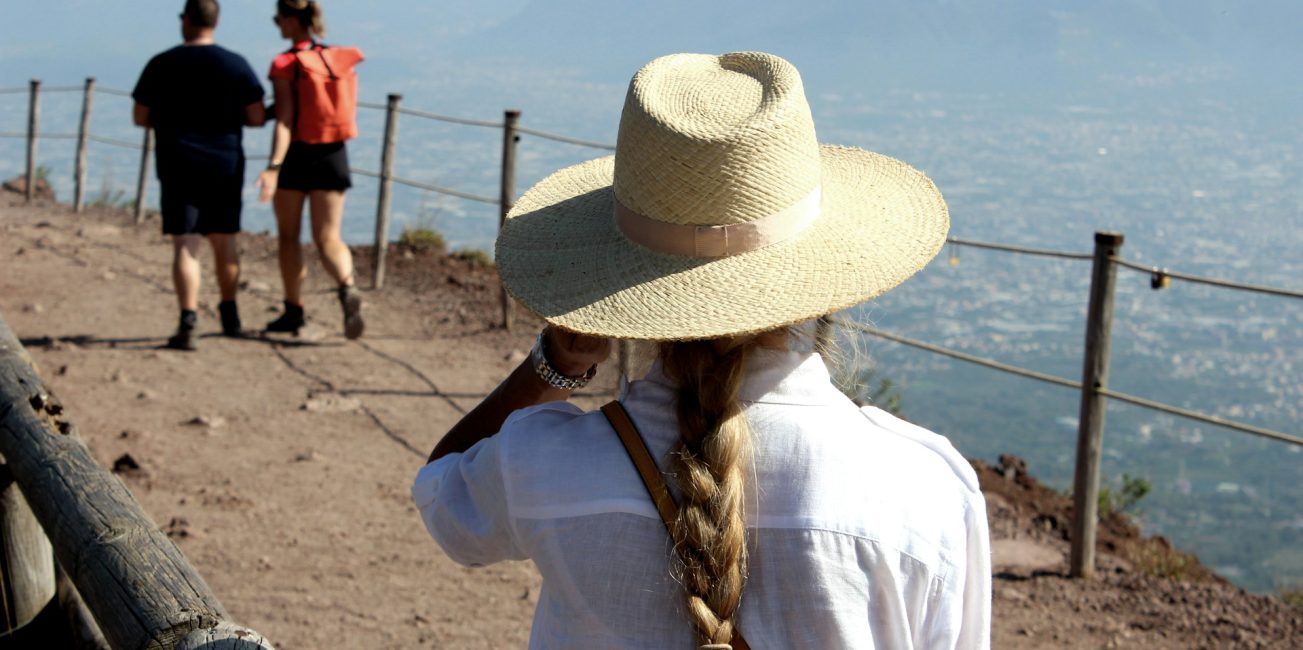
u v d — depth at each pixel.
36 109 14.45
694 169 1.32
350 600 4.06
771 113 1.35
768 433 1.26
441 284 9.15
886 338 5.47
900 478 1.25
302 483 5.09
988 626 1.30
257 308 8.26
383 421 6.00
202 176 6.98
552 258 1.48
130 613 1.85
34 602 2.91
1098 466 4.69
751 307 1.29
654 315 1.31
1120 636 4.21
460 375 6.88
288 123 6.93
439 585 4.23
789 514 1.23
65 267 9.39
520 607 4.10
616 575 1.27
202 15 6.87
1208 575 5.40
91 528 2.14
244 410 6.03
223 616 1.85
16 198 14.52
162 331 7.53
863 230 1.40
